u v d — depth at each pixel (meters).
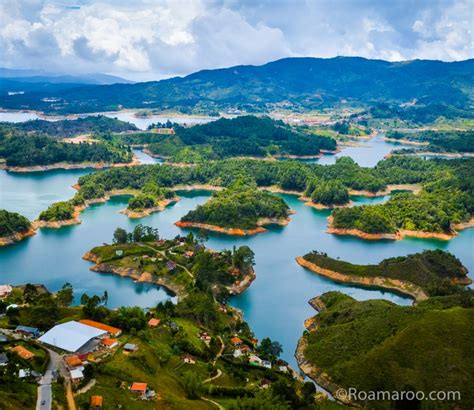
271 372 189.38
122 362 173.75
